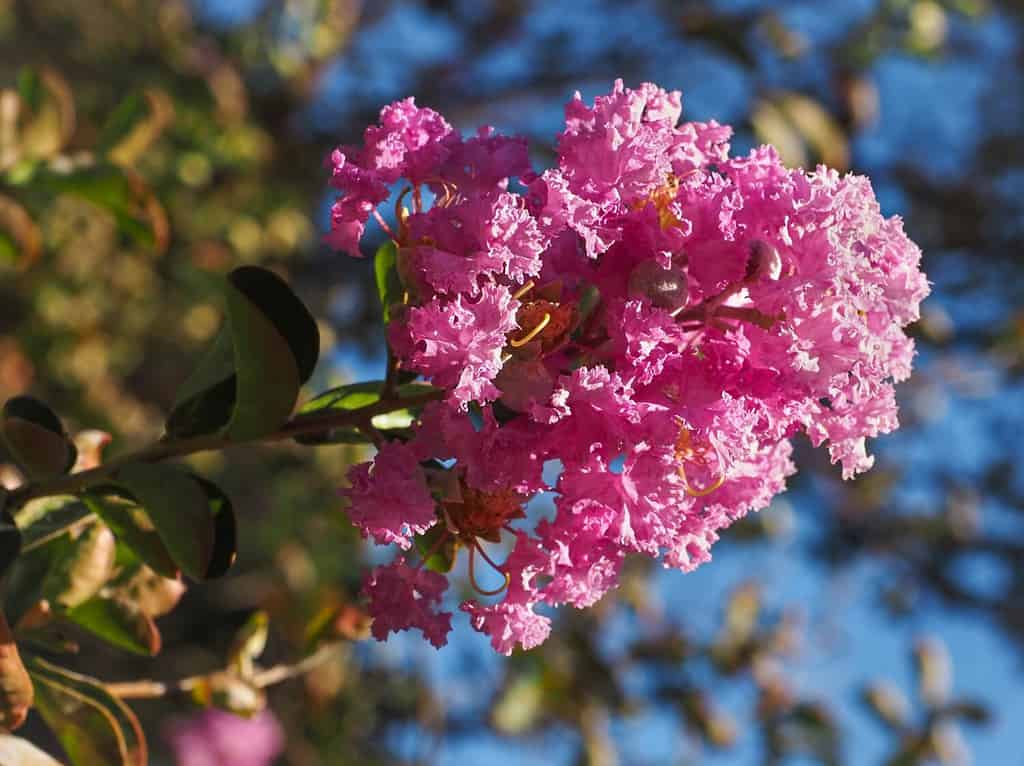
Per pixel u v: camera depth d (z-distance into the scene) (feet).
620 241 5.97
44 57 25.36
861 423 6.17
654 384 5.93
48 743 19.71
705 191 5.99
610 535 5.97
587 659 18.86
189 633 23.72
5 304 24.11
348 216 6.15
